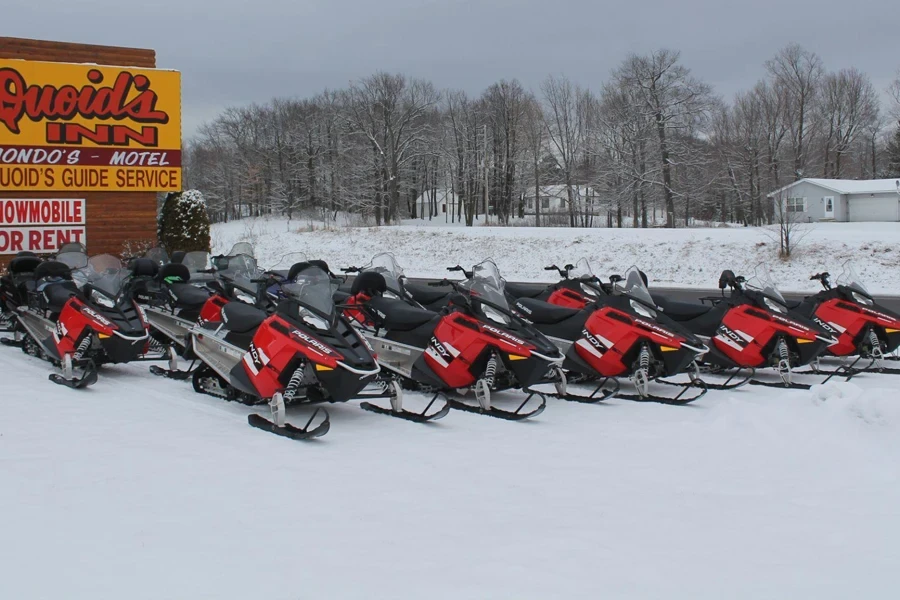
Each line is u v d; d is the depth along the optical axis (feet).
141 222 63.10
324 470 20.99
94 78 59.93
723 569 14.98
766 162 198.59
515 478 20.58
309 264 30.83
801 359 34.22
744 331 33.78
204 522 17.04
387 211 223.92
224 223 236.43
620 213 175.52
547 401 30.58
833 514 18.15
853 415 23.88
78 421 25.57
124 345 31.42
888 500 19.13
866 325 36.63
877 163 264.93
